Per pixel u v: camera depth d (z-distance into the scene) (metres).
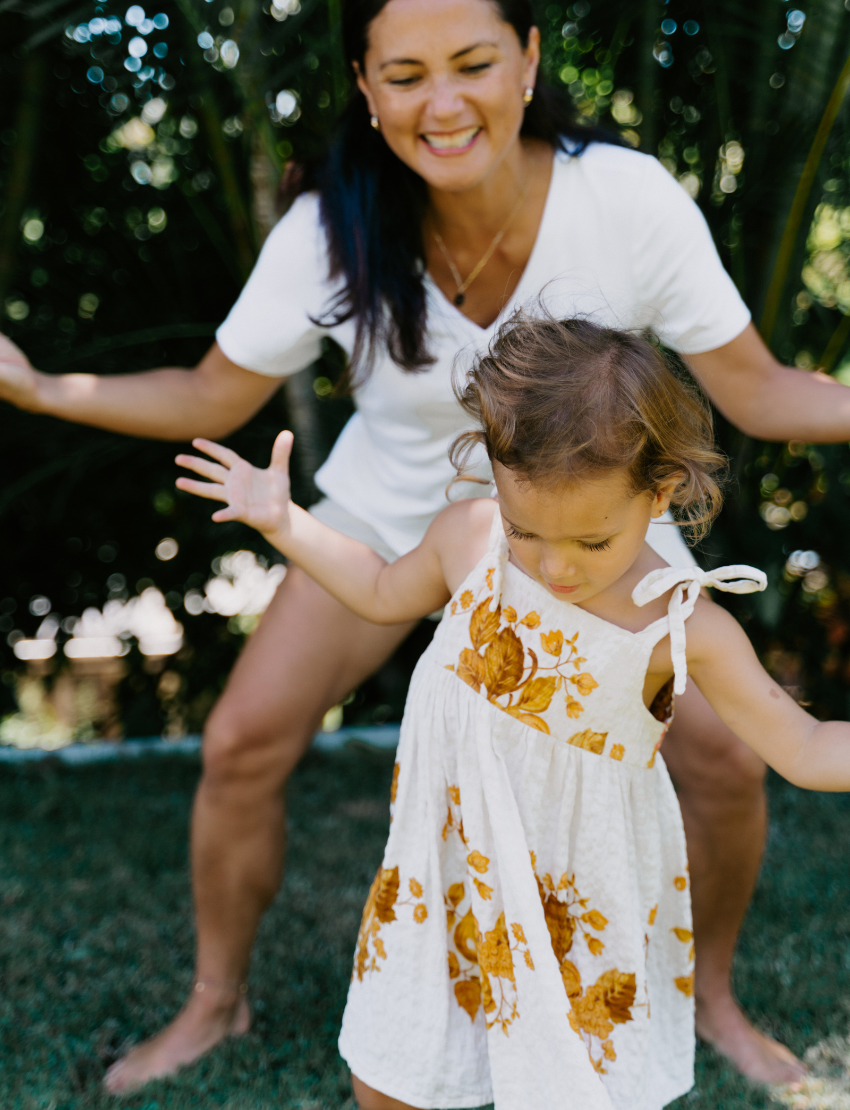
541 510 1.19
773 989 2.09
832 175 3.21
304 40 2.88
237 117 3.09
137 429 1.89
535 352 1.27
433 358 1.68
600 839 1.36
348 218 1.66
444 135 1.52
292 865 2.77
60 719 4.24
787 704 1.32
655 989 1.48
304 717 1.82
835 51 2.74
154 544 3.96
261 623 1.88
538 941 1.29
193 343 3.71
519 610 1.36
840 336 3.53
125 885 2.64
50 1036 1.94
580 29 3.13
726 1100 1.71
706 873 1.80
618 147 1.68
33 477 3.49
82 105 3.40
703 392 1.80
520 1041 1.32
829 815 3.16
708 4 3.03
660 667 1.35
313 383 3.12
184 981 2.16
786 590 3.79
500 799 1.35
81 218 3.63
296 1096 1.74
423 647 3.94
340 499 1.92
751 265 3.30
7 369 1.75
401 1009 1.41
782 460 3.59
